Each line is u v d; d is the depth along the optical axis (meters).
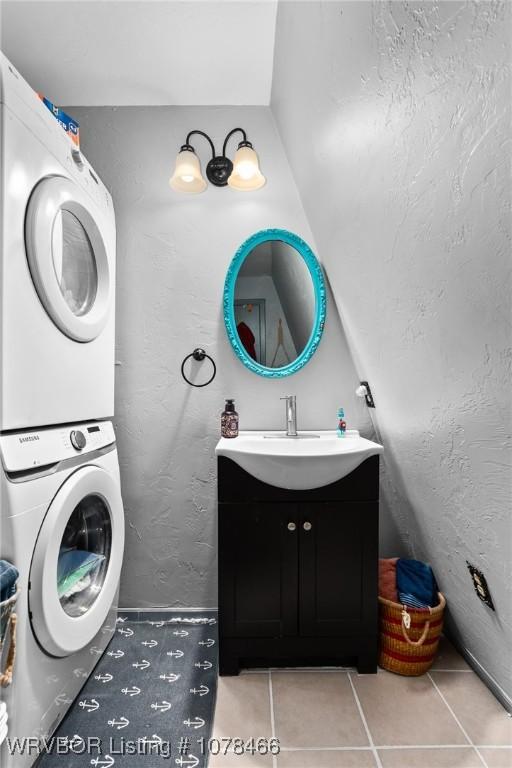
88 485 1.27
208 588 1.86
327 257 1.73
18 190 1.04
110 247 1.63
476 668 1.45
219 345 1.87
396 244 1.02
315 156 1.44
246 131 1.88
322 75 1.16
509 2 0.51
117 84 1.76
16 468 0.99
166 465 1.86
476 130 0.65
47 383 1.16
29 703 1.01
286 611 1.43
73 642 1.17
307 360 1.83
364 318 1.45
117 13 1.44
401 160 0.88
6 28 1.50
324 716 1.25
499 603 1.15
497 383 0.81
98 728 1.21
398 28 0.75
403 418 1.36
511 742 1.16
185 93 1.81
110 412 1.60
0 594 0.88
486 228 0.70
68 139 1.31
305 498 1.43
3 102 0.99
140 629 1.74
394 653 1.43
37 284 1.10
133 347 1.87
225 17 1.46
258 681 1.40
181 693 1.34
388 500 1.83
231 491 1.43
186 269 1.87
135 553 1.85
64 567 1.27
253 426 1.87
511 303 0.70
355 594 1.44
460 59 0.63
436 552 1.49
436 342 0.98
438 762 1.10
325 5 1.01
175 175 1.71
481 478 1.00
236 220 1.88
